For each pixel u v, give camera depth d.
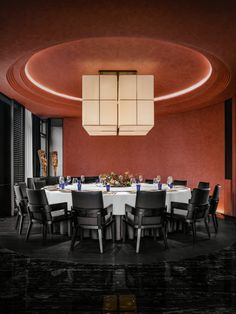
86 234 4.94
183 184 7.00
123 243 4.55
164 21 3.26
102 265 3.56
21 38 3.67
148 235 5.04
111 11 3.04
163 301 2.62
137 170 9.47
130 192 4.86
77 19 3.20
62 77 6.23
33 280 3.10
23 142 7.97
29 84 6.40
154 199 4.04
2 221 6.43
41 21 3.23
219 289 2.87
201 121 8.29
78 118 9.84
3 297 2.71
